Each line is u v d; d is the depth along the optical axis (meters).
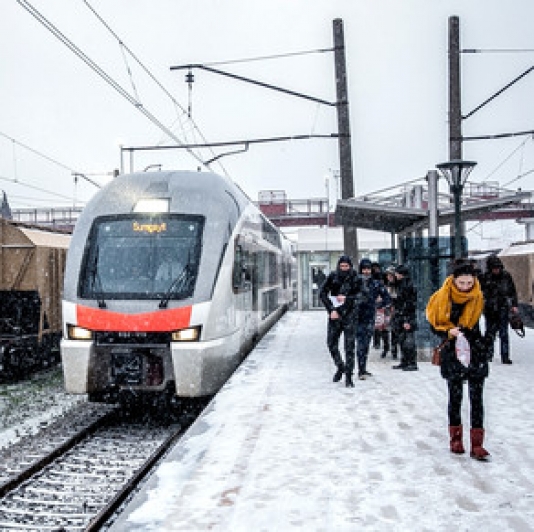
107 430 9.40
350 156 14.75
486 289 9.62
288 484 4.66
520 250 22.09
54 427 9.39
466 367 5.07
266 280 15.25
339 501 4.29
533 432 5.94
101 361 9.09
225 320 9.38
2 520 5.91
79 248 9.70
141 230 9.70
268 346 12.91
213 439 5.94
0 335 13.25
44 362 15.42
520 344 12.68
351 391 8.14
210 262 9.38
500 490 4.44
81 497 6.56
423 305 10.80
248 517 4.05
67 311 9.24
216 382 9.17
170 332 8.84
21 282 14.23
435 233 10.95
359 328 9.14
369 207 11.29
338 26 14.58
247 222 11.06
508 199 11.34
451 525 3.85
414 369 9.84
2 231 14.24
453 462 5.10
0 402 11.41
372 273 10.91
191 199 9.98
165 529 3.89
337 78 14.68
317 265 26.19
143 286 9.23
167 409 10.50
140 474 7.04
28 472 7.18
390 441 5.75
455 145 15.41
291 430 6.21
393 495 4.38
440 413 6.84
